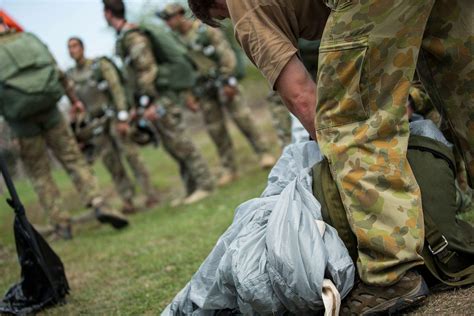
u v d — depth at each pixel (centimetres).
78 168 770
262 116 1484
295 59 307
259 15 308
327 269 288
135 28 830
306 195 306
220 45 909
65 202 1087
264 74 312
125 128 851
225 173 951
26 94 719
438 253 302
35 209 1042
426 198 309
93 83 864
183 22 911
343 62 289
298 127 467
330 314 280
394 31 284
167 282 475
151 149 1434
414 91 403
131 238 697
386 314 298
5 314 459
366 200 289
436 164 315
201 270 319
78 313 445
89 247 695
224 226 618
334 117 297
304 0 310
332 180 308
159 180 1145
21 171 1179
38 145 761
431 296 306
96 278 545
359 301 292
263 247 295
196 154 870
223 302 309
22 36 730
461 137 325
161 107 848
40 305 461
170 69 853
